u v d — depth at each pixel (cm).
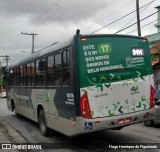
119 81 919
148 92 970
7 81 1981
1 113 2262
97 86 886
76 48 885
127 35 954
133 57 952
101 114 886
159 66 2406
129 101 930
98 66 897
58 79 1002
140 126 1321
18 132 1341
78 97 872
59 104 997
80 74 876
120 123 908
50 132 1209
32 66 1329
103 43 912
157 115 1246
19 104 1667
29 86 1395
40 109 1248
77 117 872
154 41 3372
